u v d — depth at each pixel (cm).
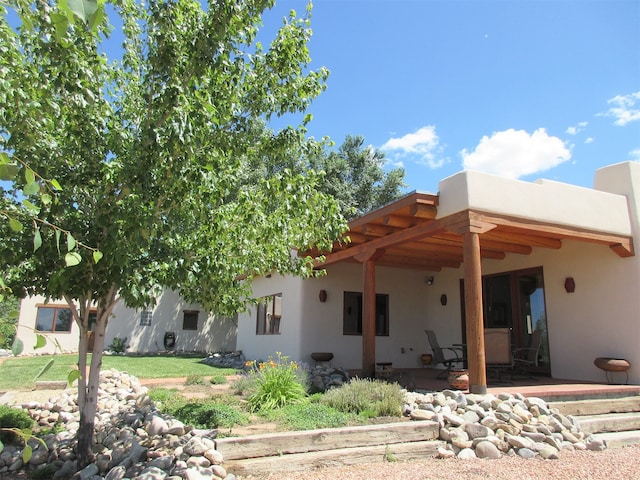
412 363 1299
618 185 948
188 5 449
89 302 543
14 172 159
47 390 886
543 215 812
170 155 414
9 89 356
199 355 2083
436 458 564
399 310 1316
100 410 747
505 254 1145
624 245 883
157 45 461
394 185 2730
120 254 400
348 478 481
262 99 513
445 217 786
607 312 906
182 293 557
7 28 371
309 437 536
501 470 517
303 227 568
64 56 381
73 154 465
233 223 519
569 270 991
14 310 177
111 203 440
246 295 617
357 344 1258
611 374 880
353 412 653
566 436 630
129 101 529
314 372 1002
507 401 666
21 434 156
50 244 425
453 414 631
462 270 1249
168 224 444
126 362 1505
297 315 1221
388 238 927
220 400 764
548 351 1017
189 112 415
